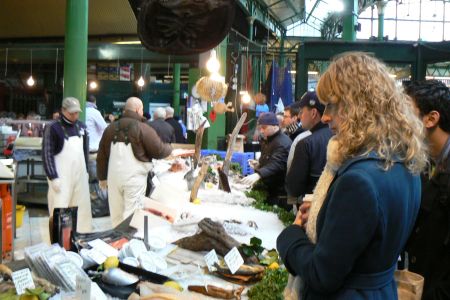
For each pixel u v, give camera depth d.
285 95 8.80
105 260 1.88
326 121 1.24
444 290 1.63
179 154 5.66
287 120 5.11
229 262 1.88
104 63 13.52
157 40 3.83
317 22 22.11
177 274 1.89
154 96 18.44
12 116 12.07
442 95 1.75
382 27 17.44
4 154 6.70
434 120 1.74
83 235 2.19
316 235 1.18
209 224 2.17
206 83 6.14
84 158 4.68
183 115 16.45
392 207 1.09
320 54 8.80
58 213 1.98
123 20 12.88
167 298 1.50
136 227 2.51
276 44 18.80
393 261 1.15
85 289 1.48
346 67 1.18
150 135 4.26
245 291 1.78
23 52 11.45
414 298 1.52
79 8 6.71
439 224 1.68
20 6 12.84
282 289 1.68
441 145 1.75
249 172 5.59
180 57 9.98
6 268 1.75
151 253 1.98
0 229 3.59
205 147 9.29
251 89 9.05
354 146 1.13
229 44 9.05
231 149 3.88
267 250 2.20
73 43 6.72
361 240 1.06
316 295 1.17
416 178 1.19
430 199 1.71
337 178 1.14
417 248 1.73
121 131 4.24
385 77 1.17
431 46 8.44
